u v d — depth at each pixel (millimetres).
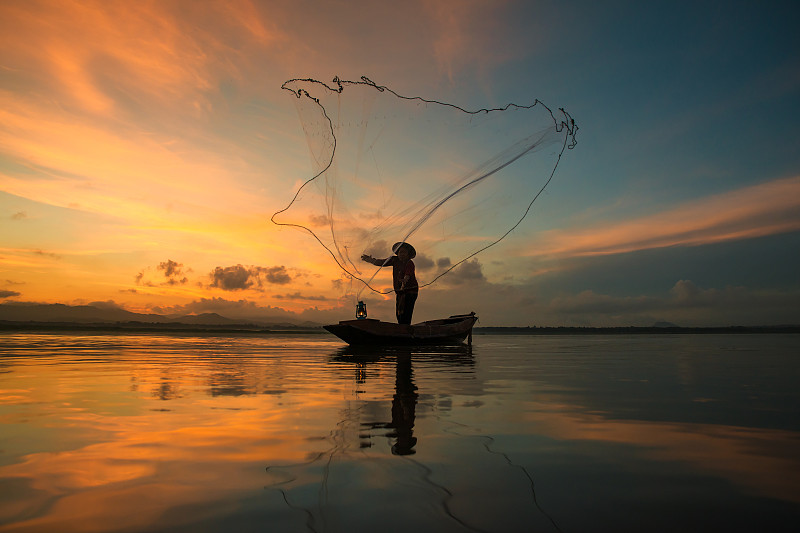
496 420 5238
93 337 31422
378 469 3447
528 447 4094
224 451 3912
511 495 2977
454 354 18094
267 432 4594
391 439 4340
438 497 2926
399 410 5832
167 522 2568
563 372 11008
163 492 2998
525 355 17766
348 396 6973
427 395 7133
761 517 2691
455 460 3686
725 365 13203
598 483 3211
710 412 5812
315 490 3033
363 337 23234
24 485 3125
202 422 5039
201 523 2557
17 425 4863
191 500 2867
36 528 2500
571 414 5629
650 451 4004
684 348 24422
